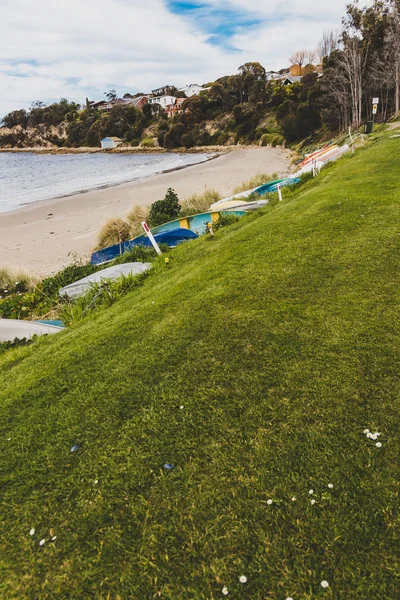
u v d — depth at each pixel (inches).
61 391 148.6
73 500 98.1
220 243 320.2
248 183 970.1
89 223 877.2
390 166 469.4
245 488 93.2
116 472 104.0
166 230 552.1
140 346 169.3
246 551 79.8
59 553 86.0
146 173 1908.2
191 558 80.4
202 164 2071.9
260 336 154.8
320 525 82.2
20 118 5915.4
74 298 356.2
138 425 119.8
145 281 304.5
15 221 951.6
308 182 568.7
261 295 190.2
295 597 70.7
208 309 188.5
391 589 69.9
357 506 84.7
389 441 99.1
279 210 378.6
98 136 4579.2
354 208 303.0
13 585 81.1
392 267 191.8
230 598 72.1
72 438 120.0
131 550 83.9
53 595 78.0
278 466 97.3
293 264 218.7
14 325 295.0
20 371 183.8
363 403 112.0
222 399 123.9
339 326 150.9
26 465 112.5
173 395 130.5
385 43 1718.8
